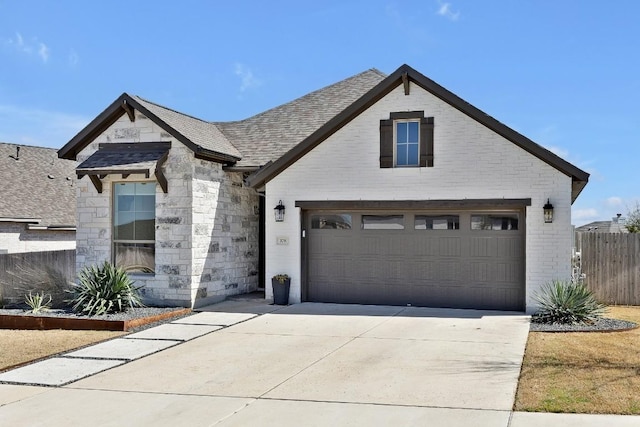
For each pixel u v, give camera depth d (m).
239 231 17.41
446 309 14.63
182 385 8.23
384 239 15.36
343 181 15.38
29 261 17.17
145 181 15.61
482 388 7.74
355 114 15.23
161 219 15.29
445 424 6.43
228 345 10.79
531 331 11.70
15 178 24.47
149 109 15.48
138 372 9.02
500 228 14.49
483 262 14.59
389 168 15.05
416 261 15.11
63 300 14.91
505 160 14.20
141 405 7.38
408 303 15.14
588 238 16.61
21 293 15.84
